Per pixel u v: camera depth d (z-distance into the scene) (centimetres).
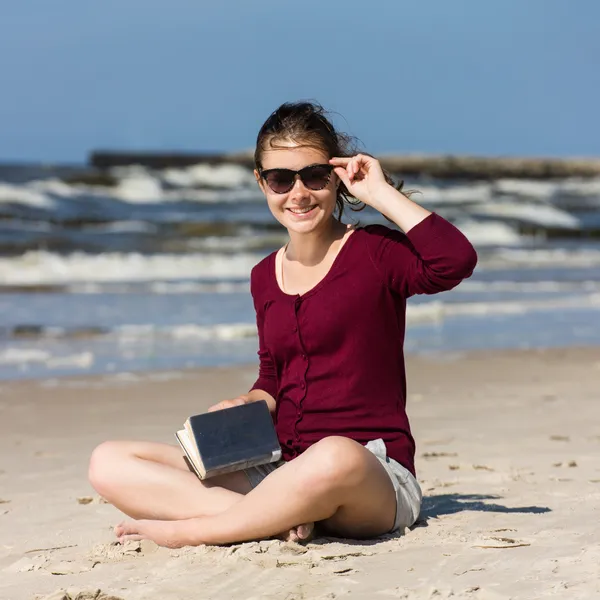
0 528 435
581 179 6072
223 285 2019
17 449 643
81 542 405
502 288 1964
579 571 316
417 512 391
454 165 6144
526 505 439
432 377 964
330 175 381
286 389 394
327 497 352
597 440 635
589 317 1523
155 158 5791
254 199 3784
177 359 1108
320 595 303
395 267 379
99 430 715
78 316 1484
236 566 336
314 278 388
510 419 727
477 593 295
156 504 381
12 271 2197
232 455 372
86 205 3322
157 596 310
